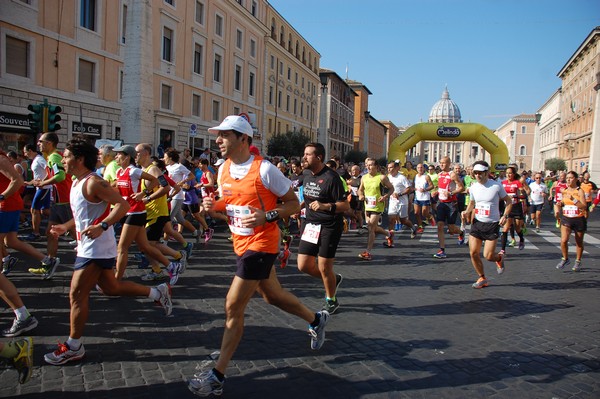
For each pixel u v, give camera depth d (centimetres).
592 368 412
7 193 548
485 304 613
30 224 1148
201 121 3288
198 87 3222
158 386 350
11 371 368
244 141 347
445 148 14238
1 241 564
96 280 390
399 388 363
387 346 450
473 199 705
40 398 328
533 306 609
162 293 476
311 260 546
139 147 638
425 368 402
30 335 442
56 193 641
